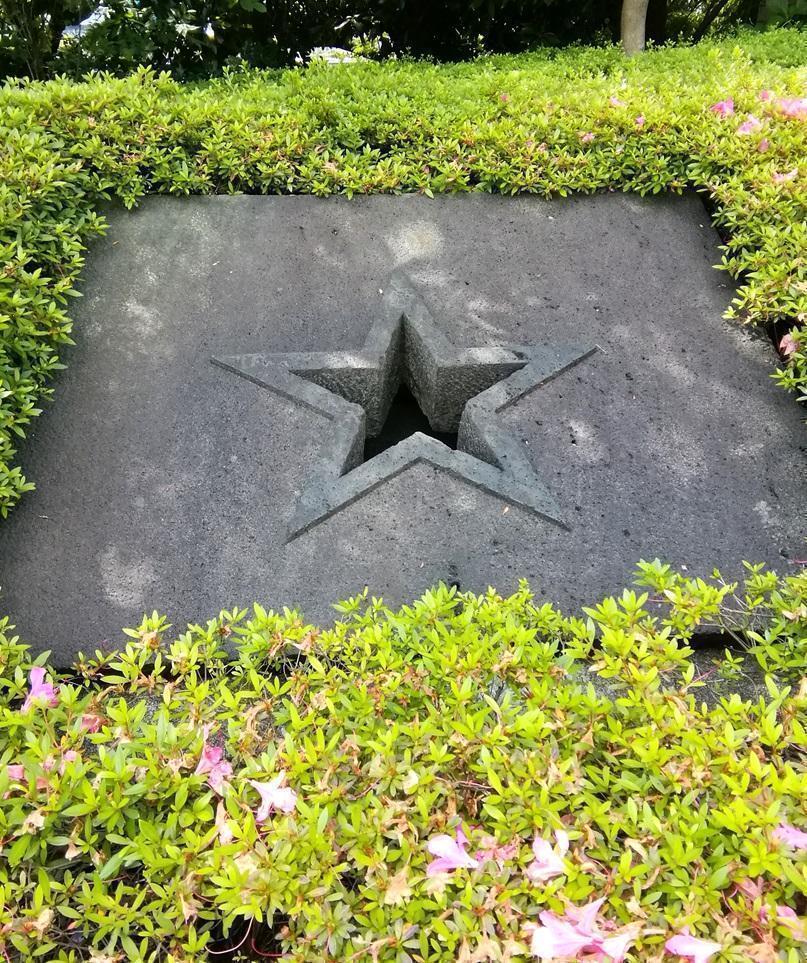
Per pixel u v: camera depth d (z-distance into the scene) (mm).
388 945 573
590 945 521
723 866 580
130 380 1191
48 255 1221
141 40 2260
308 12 2889
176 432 1142
